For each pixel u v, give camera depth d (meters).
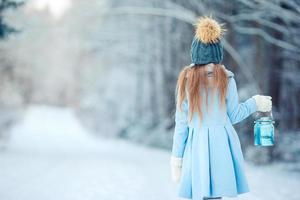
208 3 18.31
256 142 5.06
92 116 58.16
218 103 4.66
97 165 15.27
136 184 10.42
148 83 41.59
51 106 123.00
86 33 28.84
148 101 42.22
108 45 31.97
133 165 15.23
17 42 27.84
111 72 49.12
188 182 4.66
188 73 4.75
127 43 32.53
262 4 14.43
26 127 60.41
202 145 4.60
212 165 4.57
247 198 7.31
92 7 24.70
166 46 30.31
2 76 34.38
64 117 88.31
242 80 22.11
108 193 9.16
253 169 14.19
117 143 37.31
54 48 50.00
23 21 21.20
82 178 11.77
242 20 18.48
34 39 23.95
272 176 12.09
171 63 31.27
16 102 53.97
